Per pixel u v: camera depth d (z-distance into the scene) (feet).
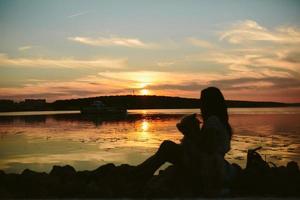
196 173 17.35
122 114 244.63
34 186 19.06
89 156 47.67
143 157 46.96
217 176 16.79
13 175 20.40
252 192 18.07
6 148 56.03
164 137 74.28
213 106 17.97
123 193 18.11
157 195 16.76
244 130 86.22
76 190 18.47
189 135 17.84
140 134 81.56
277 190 17.88
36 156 47.55
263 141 62.39
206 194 16.52
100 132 88.02
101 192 17.75
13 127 108.99
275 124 108.17
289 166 21.56
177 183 18.01
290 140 64.03
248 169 19.12
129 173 19.75
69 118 180.24
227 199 15.26
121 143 63.21
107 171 21.58
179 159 18.04
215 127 17.26
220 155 17.16
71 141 66.74
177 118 169.89
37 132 89.04
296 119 137.18
